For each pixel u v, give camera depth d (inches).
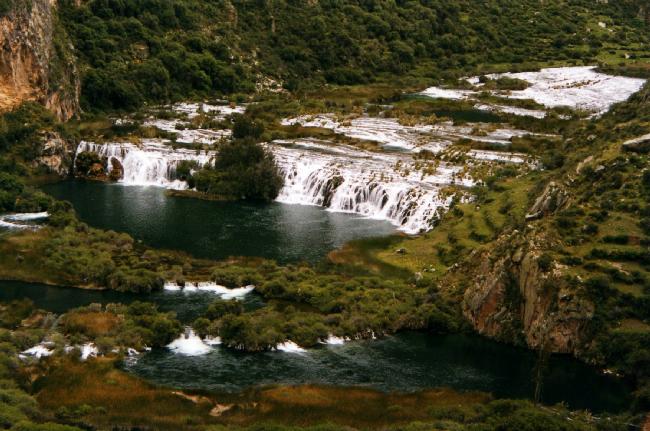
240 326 2581.2
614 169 3105.3
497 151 5064.0
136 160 4906.5
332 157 4918.8
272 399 2199.8
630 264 2588.6
